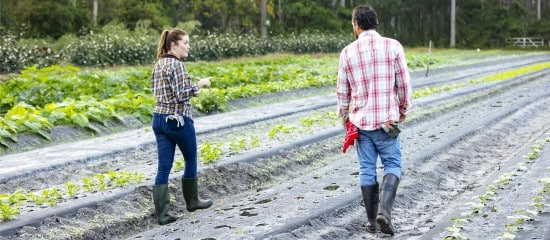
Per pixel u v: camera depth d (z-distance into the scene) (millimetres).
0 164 10969
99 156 11711
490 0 90312
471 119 16141
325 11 76625
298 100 21484
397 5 87875
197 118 17031
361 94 7020
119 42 37719
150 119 16906
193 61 43219
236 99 21172
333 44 60000
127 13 57906
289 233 7332
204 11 70062
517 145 13430
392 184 7066
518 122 16094
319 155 12148
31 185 9891
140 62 38312
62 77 21375
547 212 7336
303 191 9211
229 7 68688
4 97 17906
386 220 7004
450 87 24766
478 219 7383
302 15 75312
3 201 8266
